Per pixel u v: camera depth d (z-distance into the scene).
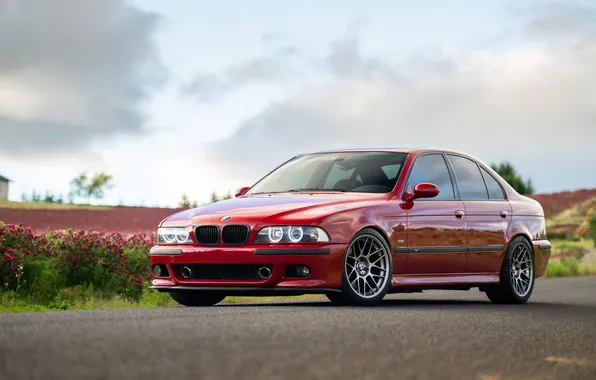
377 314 6.59
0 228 10.77
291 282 7.94
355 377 3.69
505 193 10.05
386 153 9.30
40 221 36.78
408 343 4.80
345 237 8.06
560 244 35.59
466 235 9.27
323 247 7.95
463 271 9.27
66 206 47.81
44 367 3.64
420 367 4.01
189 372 3.63
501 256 9.67
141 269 11.24
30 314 6.17
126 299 10.34
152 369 3.67
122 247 11.34
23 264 10.15
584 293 11.43
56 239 11.38
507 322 6.34
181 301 8.95
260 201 8.48
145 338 4.59
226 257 8.05
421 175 9.11
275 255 7.91
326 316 6.21
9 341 4.39
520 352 4.66
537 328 5.97
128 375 3.52
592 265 21.56
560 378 3.89
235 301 10.13
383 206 8.51
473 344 4.88
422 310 7.41
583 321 6.64
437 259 8.94
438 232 8.95
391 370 3.90
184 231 8.34
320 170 9.32
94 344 4.33
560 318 6.88
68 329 4.91
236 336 4.79
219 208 8.47
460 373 3.89
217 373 3.63
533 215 10.28
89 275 10.75
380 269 8.41
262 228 8.02
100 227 33.94
